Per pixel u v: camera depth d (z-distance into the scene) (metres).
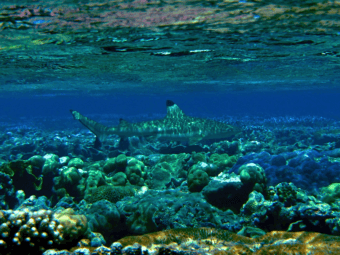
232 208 6.79
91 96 62.34
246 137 18.94
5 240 3.24
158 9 7.58
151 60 17.06
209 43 12.62
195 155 11.21
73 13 7.74
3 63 16.72
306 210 5.32
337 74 26.17
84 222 4.07
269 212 5.76
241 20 8.88
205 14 8.15
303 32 10.71
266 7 7.57
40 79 25.62
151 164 12.07
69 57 15.19
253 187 6.73
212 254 3.23
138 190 8.91
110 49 13.38
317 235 3.73
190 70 22.38
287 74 26.23
